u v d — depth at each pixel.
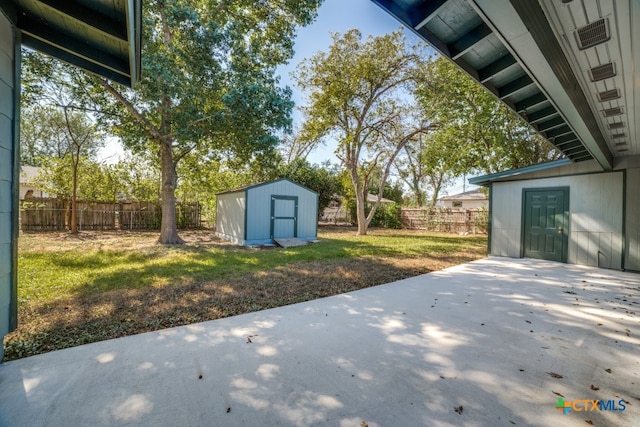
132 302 3.69
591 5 1.86
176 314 3.34
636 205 6.01
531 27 1.87
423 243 10.70
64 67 7.76
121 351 2.46
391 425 1.63
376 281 5.04
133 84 3.12
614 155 6.16
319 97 12.75
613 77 2.82
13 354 2.38
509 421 1.68
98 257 6.68
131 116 9.20
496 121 10.76
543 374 2.18
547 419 1.70
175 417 1.67
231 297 3.99
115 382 2.01
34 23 2.42
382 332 2.91
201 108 8.55
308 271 5.66
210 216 15.91
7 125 2.19
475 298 4.08
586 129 3.71
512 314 3.46
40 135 19.48
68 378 2.05
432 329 2.99
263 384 2.01
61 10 2.11
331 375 2.13
